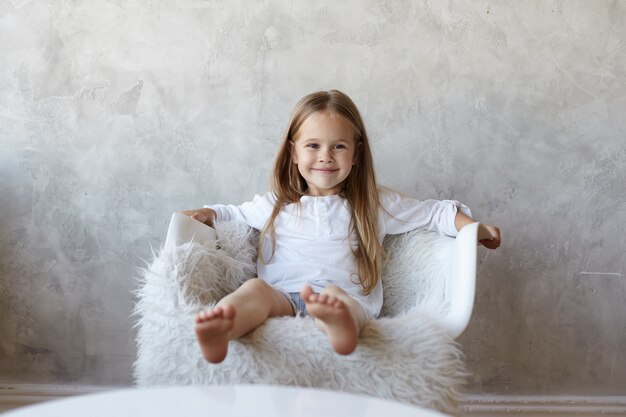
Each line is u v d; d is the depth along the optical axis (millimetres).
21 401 2102
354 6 2043
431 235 1806
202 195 2088
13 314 2111
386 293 1837
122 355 2121
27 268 2098
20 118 2049
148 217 2090
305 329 1389
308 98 1871
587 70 2086
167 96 2053
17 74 2033
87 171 2070
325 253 1831
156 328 1444
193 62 2045
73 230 2088
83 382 2129
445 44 2064
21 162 2064
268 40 2045
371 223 1840
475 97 2082
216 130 2068
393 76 2066
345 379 1370
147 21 2031
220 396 1088
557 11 2066
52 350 2123
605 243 2143
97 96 2047
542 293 2148
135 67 2043
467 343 2154
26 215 2082
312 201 1889
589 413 2137
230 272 1692
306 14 2041
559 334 2160
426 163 2098
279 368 1369
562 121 2100
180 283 1478
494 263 2139
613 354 2170
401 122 2082
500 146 2102
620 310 2160
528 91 2086
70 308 2111
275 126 2070
